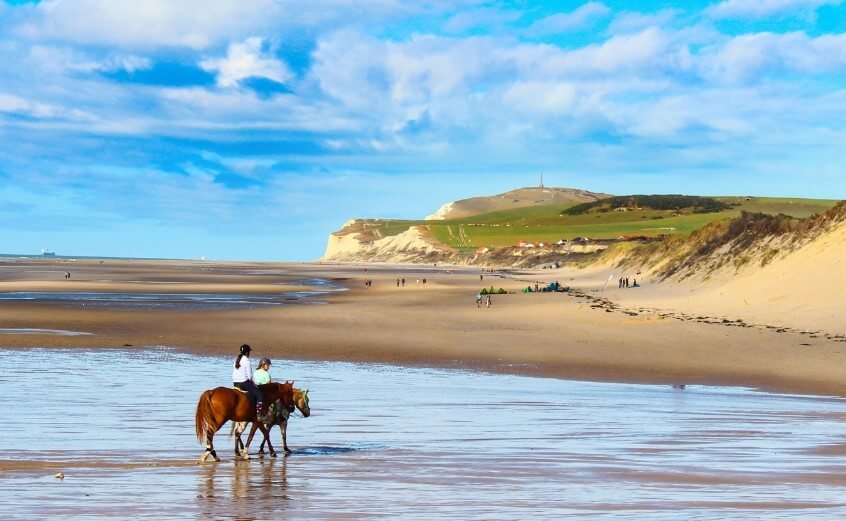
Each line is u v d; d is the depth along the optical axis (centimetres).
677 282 7888
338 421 2253
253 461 1734
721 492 1438
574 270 15262
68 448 1805
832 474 1602
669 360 3628
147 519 1234
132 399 2494
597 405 2553
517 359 3694
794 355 3675
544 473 1608
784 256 6500
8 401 2409
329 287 10625
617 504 1341
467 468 1656
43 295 7925
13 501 1344
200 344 4100
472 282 11988
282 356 3728
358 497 1398
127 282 11200
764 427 2177
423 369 3403
